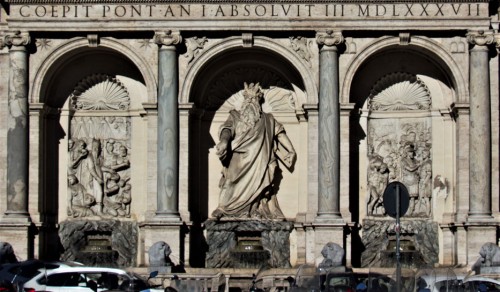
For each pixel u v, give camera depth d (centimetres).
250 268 6681
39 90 6638
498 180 6638
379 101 6812
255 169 6738
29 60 6638
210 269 6519
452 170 6731
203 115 6819
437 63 6712
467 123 6612
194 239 6731
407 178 6775
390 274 5712
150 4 6594
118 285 5503
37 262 5728
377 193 6756
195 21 6575
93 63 6812
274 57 6756
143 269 6425
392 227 6725
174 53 6575
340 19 6569
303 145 6762
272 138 6775
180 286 5303
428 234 6731
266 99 6838
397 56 6769
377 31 6581
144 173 6800
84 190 6812
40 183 6694
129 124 6838
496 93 6638
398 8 6569
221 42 6612
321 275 5228
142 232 6725
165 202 6550
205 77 6781
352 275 5225
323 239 6506
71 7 6606
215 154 6831
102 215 6800
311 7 6581
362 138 6788
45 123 6756
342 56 6612
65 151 6812
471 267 6456
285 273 6038
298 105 6769
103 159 6831
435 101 6775
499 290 5384
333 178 6525
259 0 6581
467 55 6606
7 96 6700
